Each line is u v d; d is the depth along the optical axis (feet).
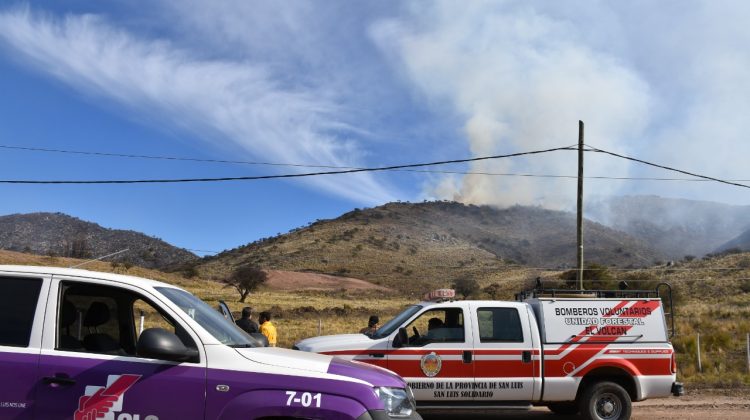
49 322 17.19
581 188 77.61
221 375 16.92
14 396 16.43
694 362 65.36
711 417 38.47
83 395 16.52
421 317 36.55
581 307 36.19
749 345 64.34
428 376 33.88
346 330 115.03
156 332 16.66
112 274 18.44
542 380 34.76
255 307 208.03
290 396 16.80
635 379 35.55
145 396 16.58
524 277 405.18
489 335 35.04
